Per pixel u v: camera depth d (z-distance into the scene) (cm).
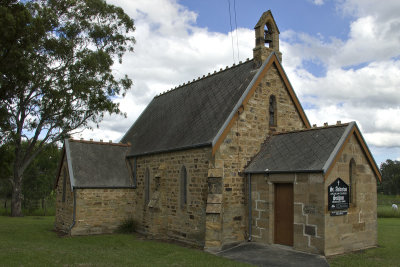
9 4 1923
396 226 2536
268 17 2122
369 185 1705
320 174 1472
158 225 2042
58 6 3047
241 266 1297
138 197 2375
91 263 1281
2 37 1833
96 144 2566
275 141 1900
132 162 2506
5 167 3250
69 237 2077
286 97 2116
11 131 2941
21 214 3431
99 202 2262
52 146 3388
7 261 1260
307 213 1514
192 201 1847
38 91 2947
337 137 1595
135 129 2959
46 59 2841
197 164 1831
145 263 1319
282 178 1639
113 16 3294
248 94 1889
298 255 1470
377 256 1466
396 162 10162
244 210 1827
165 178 2100
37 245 1697
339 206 1507
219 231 1631
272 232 1689
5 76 2073
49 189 5150
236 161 1816
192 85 2605
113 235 2158
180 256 1494
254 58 2073
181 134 2098
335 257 1427
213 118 1956
